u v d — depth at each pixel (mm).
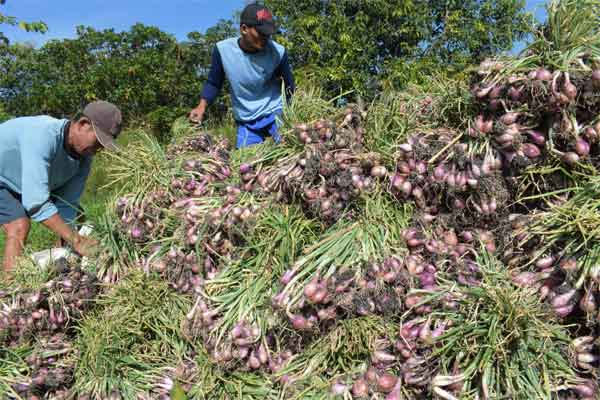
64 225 2883
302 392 1881
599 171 1940
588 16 1959
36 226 5859
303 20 9055
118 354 2207
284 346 2082
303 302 1952
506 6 8680
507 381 1633
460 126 2217
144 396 2115
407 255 2037
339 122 2566
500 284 1864
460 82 2285
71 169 3305
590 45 1937
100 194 5598
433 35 9570
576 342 1680
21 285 2438
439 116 2363
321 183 2279
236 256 2375
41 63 16797
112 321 2246
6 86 17188
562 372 1678
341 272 2000
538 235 1939
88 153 3164
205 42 16812
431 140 2217
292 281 2025
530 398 1606
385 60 9070
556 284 1795
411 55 9109
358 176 2219
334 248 2098
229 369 2084
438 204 2160
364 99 2953
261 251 2277
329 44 8969
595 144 1938
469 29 9031
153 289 2371
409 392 1772
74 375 2201
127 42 17062
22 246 2916
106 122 2994
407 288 1942
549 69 1946
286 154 2553
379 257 2033
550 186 2049
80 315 2377
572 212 1820
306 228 2299
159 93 14906
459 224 2115
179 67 16031
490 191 1996
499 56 2156
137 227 2578
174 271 2398
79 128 3018
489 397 1619
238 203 2439
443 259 2012
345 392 1816
